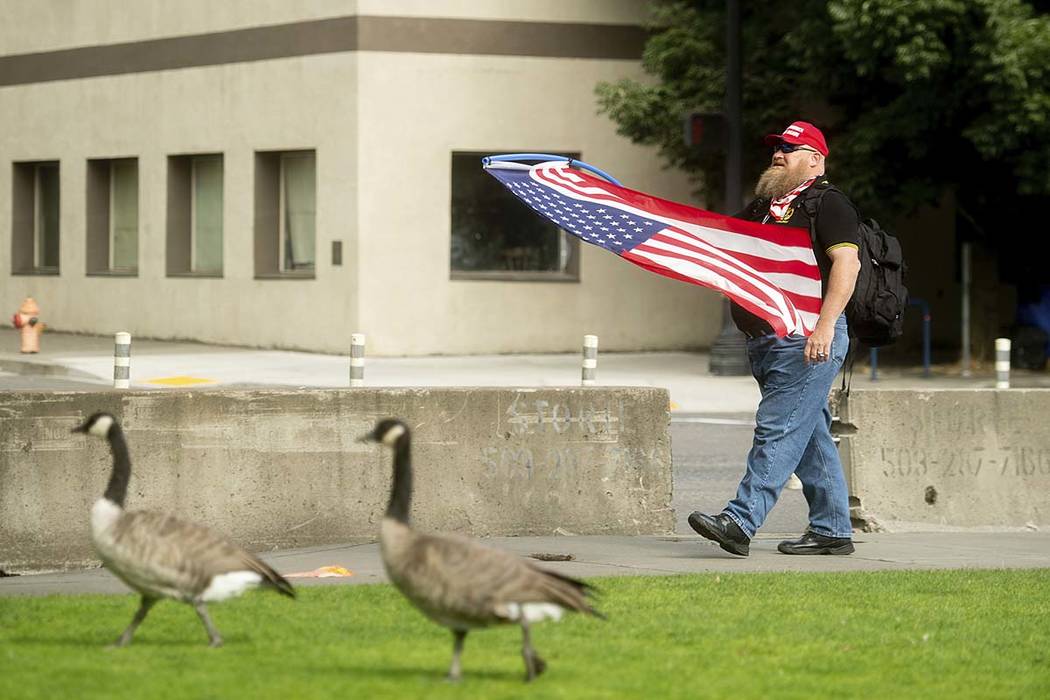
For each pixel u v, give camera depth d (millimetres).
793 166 16484
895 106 41094
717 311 52031
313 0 48562
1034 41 37812
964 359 43875
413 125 48344
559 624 12789
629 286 50938
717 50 45781
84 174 55625
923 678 11164
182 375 40281
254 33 50062
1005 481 20031
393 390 18203
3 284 58344
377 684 10336
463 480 18375
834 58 42281
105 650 11328
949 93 40188
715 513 21266
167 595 10977
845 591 14609
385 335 48281
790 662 11539
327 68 48375
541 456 18625
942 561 16938
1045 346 46000
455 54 48688
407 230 48438
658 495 18922
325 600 13664
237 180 50844
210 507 17328
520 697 10031
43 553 16531
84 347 49562
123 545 10789
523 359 48000
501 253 50156
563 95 49875
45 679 10305
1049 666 11680
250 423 17594
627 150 50625
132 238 55500
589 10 49969
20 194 58281
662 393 19000
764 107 45438
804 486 17359
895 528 19688
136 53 53562
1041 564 16766
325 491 17953
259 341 50438
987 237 46531
